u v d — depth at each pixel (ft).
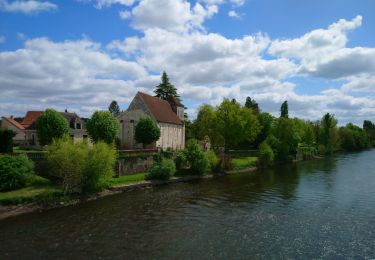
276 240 84.28
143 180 160.76
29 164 124.47
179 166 189.16
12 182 116.98
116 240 82.74
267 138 282.15
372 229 93.66
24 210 106.73
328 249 78.74
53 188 123.54
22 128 244.22
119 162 159.94
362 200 130.21
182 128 271.90
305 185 165.07
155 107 240.53
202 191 147.23
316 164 270.05
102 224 95.61
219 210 113.19
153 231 89.97
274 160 268.21
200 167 187.52
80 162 125.59
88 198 126.93
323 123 394.73
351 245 81.35
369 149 506.89
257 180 181.68
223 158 214.48
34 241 81.35
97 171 130.31
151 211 110.73
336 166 254.27
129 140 232.94
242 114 267.18
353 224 98.22
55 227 92.17
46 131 173.78
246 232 90.12
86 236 85.25
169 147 234.38
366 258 73.82
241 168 224.33
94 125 181.37
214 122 267.18
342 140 450.71
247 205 120.88
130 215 105.50
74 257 72.18
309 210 114.32
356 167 246.68
